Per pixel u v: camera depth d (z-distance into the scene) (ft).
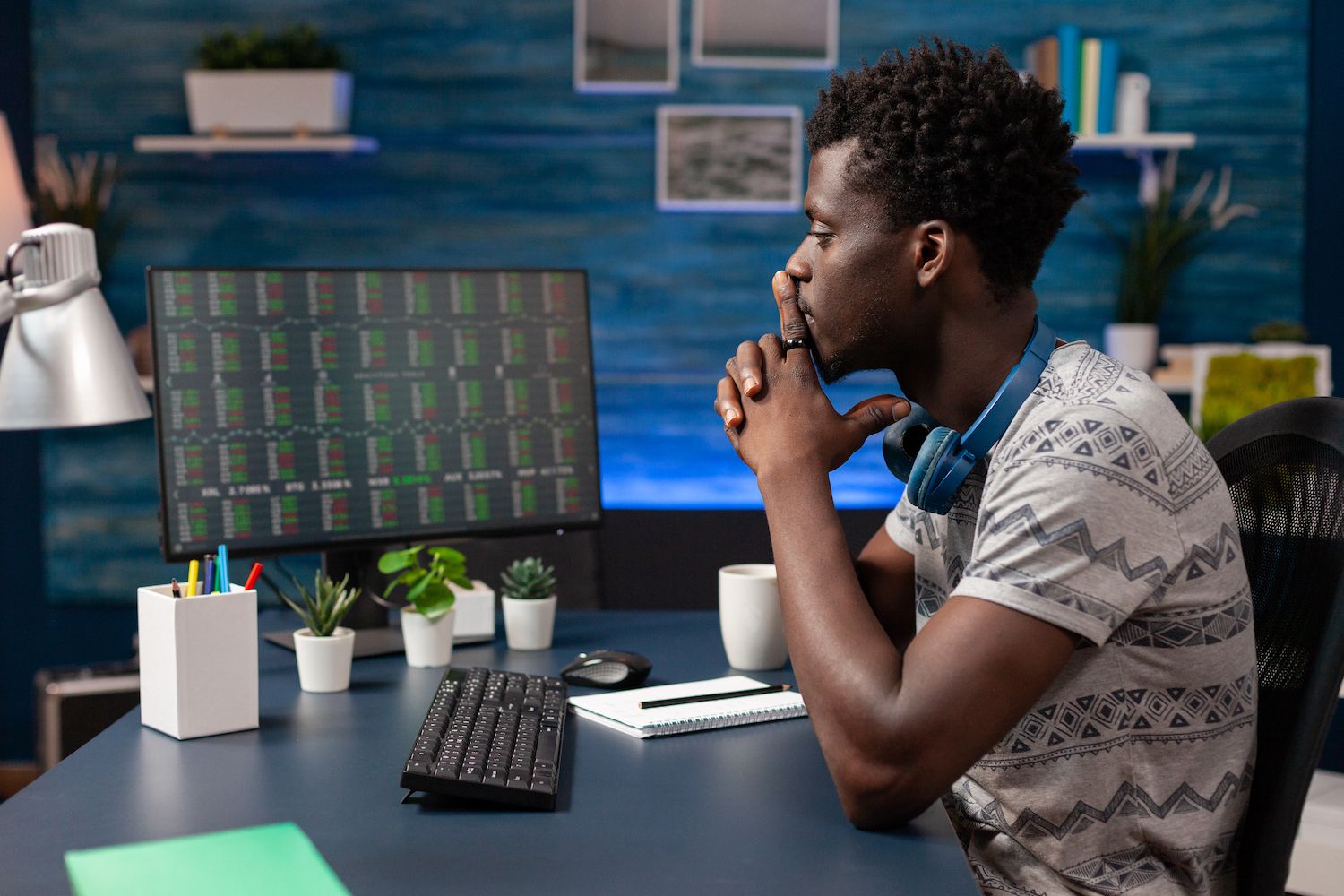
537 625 4.83
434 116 10.52
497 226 10.59
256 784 3.21
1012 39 10.28
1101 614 2.84
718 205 10.46
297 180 10.57
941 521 3.74
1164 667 3.03
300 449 4.89
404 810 3.02
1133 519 2.89
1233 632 3.09
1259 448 3.84
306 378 4.91
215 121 10.05
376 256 10.61
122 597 10.77
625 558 9.51
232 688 3.68
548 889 2.54
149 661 3.72
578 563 6.52
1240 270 10.34
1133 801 3.08
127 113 10.50
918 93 3.12
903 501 4.10
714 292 10.59
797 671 3.05
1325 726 3.11
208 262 10.61
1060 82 9.79
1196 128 10.28
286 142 10.01
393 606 5.13
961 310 3.22
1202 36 10.22
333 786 3.19
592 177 10.53
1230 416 9.39
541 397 5.41
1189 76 10.24
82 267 4.53
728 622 4.56
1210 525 3.05
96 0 10.44
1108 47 9.82
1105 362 3.23
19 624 10.83
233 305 4.79
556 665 4.59
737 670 4.54
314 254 10.61
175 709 3.60
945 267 3.15
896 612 4.10
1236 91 10.23
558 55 10.45
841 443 3.45
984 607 2.85
